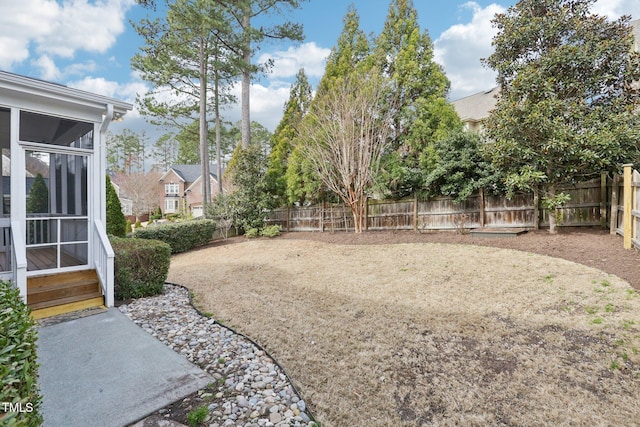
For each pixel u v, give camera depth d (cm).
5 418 101
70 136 504
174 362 286
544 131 577
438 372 269
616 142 529
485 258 590
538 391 238
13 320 166
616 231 586
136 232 975
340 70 1117
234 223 1225
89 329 363
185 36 1264
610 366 261
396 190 956
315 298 474
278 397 235
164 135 3706
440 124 908
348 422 210
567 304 380
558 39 638
